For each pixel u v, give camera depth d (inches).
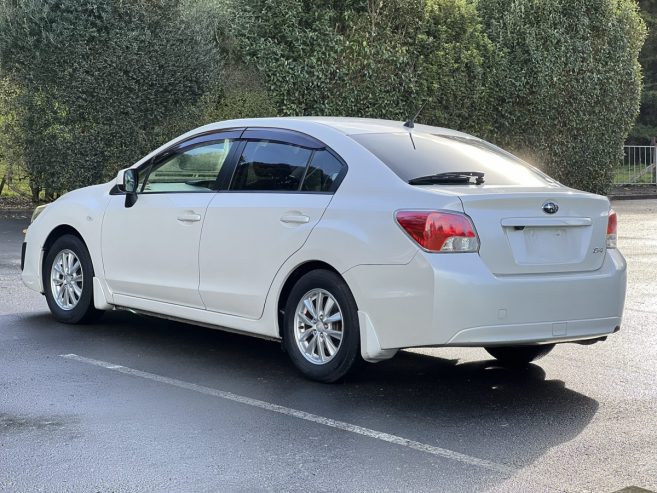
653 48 1674.5
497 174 245.9
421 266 215.2
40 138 685.9
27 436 194.1
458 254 215.6
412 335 217.9
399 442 195.0
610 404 228.2
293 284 248.4
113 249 291.7
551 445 195.0
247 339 297.6
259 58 721.6
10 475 171.6
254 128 264.8
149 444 190.4
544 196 226.7
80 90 655.8
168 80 666.2
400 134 254.1
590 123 946.1
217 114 699.4
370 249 223.5
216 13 702.5
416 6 779.4
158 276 277.7
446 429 205.2
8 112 689.0
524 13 883.4
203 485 167.8
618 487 171.2
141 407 217.3
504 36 872.3
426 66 786.2
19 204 774.5
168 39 668.7
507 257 220.1
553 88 898.7
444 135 265.6
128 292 289.1
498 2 886.4
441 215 215.8
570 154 937.5
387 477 173.6
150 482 169.0
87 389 232.1
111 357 267.3
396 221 220.2
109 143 675.4
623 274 241.1
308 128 252.5
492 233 218.5
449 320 213.3
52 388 232.2
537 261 225.1
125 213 287.9
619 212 863.1
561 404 227.6
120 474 172.7
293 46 731.4
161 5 668.7
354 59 751.1
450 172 236.2
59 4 648.4
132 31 661.3
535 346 263.0
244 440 194.2
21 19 646.5
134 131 674.8
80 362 260.4
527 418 214.8
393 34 777.6
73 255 308.7
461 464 181.9
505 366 268.1
